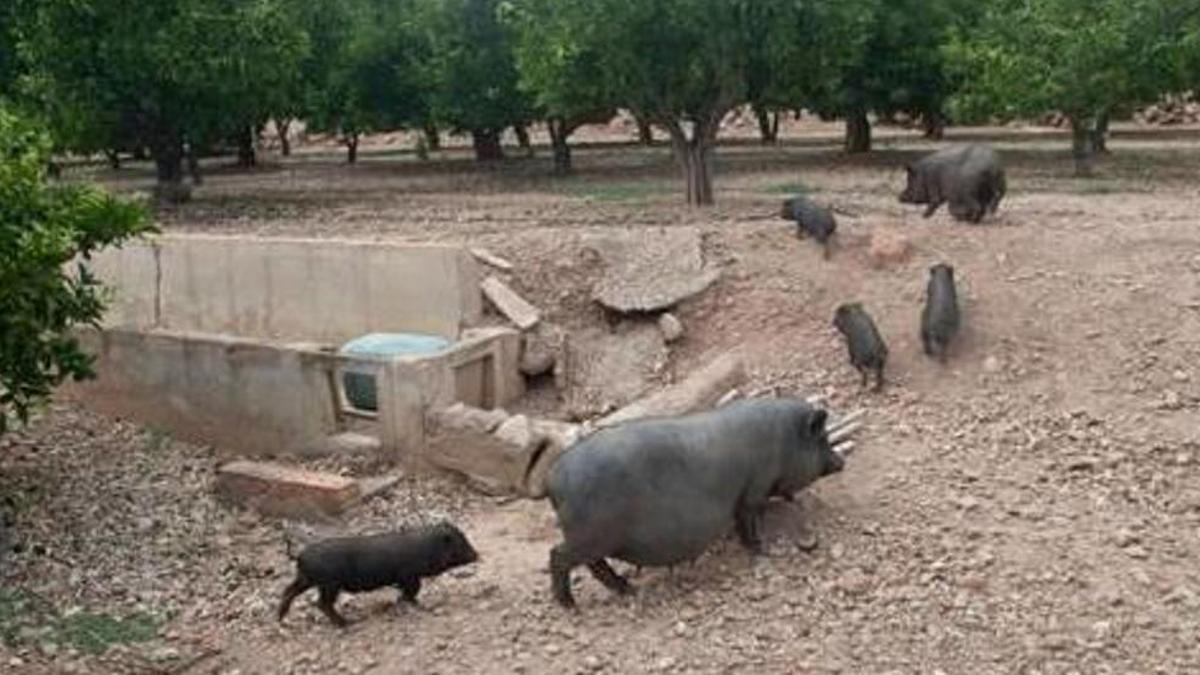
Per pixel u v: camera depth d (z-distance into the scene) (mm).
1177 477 11008
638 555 9531
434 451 12398
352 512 11781
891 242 15055
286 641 9453
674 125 21234
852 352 13023
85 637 9648
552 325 15086
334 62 32031
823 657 8688
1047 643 8734
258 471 12164
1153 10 22297
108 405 14688
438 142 40906
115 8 22953
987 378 12844
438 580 10125
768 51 20141
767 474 10070
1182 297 13664
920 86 30375
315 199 26156
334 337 15969
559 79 21250
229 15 24078
